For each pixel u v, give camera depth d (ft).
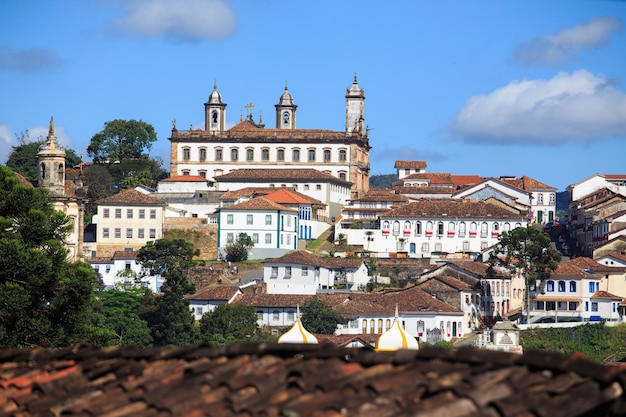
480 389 53.78
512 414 50.55
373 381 57.36
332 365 61.87
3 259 248.32
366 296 579.89
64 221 279.90
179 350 69.97
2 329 241.35
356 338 382.63
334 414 52.95
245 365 64.08
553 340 563.89
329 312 549.13
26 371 72.79
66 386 66.33
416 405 52.85
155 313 548.72
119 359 71.51
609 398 52.37
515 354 59.16
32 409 63.00
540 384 54.29
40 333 248.11
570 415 50.80
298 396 56.85
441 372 57.82
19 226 269.85
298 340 194.29
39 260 251.80
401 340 183.62
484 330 572.51
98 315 515.91
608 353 558.15
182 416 56.24
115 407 59.88
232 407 56.24
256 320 548.72
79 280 257.75
